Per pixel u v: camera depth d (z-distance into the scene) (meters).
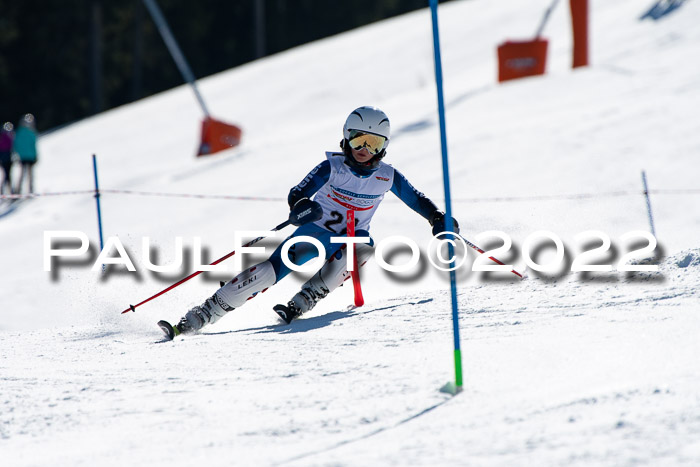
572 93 47.09
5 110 128.75
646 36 56.69
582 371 9.44
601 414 7.69
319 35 143.75
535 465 6.59
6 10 124.50
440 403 8.84
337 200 16.09
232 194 41.16
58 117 132.00
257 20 129.12
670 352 9.75
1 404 10.09
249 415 9.00
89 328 16.42
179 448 8.05
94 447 8.27
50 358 13.20
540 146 37.62
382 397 9.29
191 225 36.91
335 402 9.26
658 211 28.25
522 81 53.22
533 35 72.56
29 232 43.09
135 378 11.18
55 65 129.38
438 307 14.95
